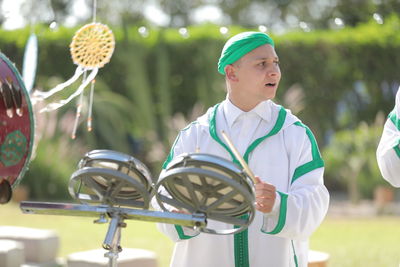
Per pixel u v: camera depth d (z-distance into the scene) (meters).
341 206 29.83
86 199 6.14
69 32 36.00
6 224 21.42
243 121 7.22
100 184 5.86
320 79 38.56
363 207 29.39
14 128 7.11
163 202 6.02
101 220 5.60
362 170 32.59
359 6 50.97
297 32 38.75
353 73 38.69
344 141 33.09
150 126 37.22
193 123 7.52
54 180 30.86
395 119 7.63
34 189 30.72
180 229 6.83
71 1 45.75
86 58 8.12
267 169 7.05
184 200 5.82
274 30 39.69
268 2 65.62
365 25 39.41
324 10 59.00
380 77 38.78
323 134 38.84
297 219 6.54
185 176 5.47
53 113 30.88
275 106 7.40
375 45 38.53
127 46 37.28
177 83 38.22
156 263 12.23
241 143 7.18
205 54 37.62
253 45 6.94
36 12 15.03
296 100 34.47
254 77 6.95
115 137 35.16
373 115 39.12
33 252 14.62
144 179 5.71
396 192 32.78
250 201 5.47
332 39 38.38
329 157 33.09
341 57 38.53
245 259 6.91
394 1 45.41
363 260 16.39
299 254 7.13
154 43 37.81
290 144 7.09
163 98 37.84
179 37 37.97
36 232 15.20
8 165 7.11
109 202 5.81
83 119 32.56
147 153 36.19
